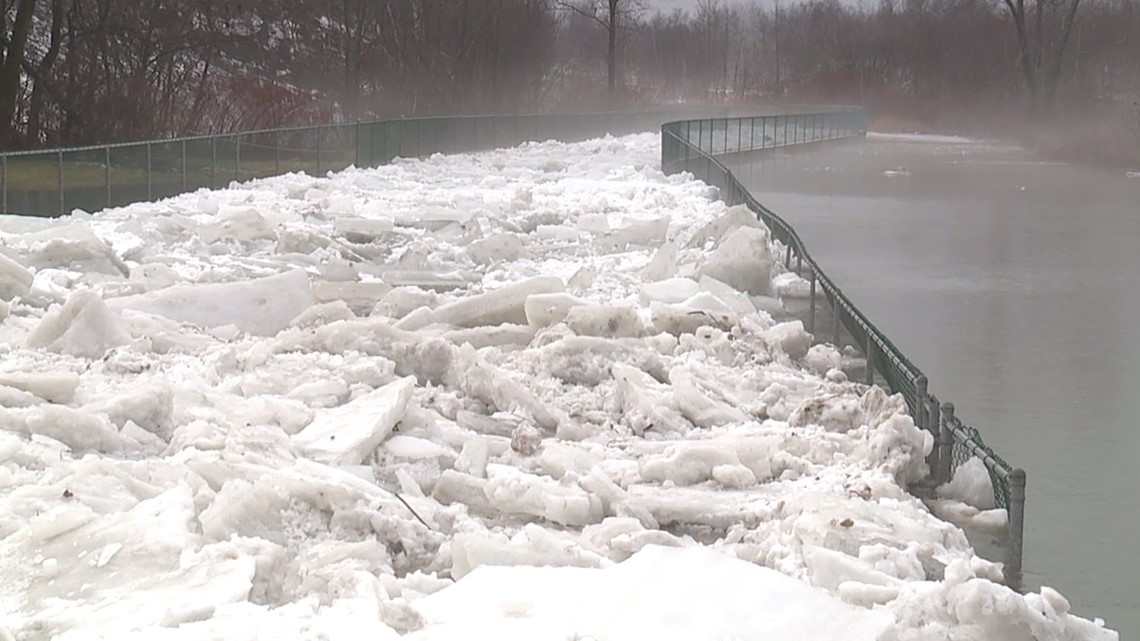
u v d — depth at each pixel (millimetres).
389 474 9750
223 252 23000
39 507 7840
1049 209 37844
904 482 10008
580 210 30922
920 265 25344
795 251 21688
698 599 6691
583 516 8805
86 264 18641
